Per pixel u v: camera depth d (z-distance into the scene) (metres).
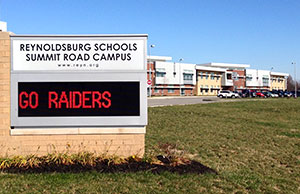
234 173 7.31
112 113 7.83
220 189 6.20
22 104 7.74
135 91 7.87
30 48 7.77
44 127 7.81
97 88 7.82
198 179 6.62
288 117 21.48
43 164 7.21
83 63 7.82
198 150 9.62
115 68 7.85
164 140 10.77
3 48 7.75
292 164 8.66
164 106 26.67
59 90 7.77
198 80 81.88
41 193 5.60
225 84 88.50
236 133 13.18
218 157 8.95
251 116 21.12
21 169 6.91
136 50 7.88
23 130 7.76
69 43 7.82
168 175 6.73
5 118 7.77
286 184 6.90
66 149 7.83
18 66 7.74
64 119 7.77
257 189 6.37
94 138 7.89
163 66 73.56
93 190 5.77
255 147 10.56
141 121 7.85
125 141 7.93
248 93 69.56
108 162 7.23
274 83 107.56
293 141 12.12
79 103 7.80
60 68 7.80
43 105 7.76
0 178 6.30
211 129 13.87
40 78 7.76
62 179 6.29
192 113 20.89
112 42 7.86
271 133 13.82
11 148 7.80
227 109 26.02
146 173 6.79
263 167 8.20
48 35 7.77
